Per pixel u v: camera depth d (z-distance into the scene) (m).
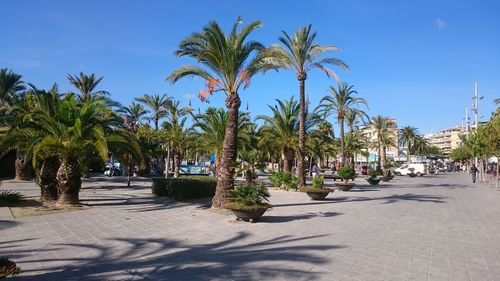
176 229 11.38
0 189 24.28
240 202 12.88
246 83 15.66
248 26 15.58
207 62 16.02
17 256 8.18
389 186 33.41
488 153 34.69
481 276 7.09
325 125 56.34
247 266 7.56
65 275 6.92
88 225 11.87
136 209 15.64
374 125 67.62
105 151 14.79
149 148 34.50
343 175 28.52
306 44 24.52
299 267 7.50
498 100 33.50
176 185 18.64
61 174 15.95
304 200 20.20
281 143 30.14
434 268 7.54
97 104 16.03
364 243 9.66
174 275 6.98
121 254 8.42
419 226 12.30
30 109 17.81
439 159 125.19
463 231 11.55
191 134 33.78
